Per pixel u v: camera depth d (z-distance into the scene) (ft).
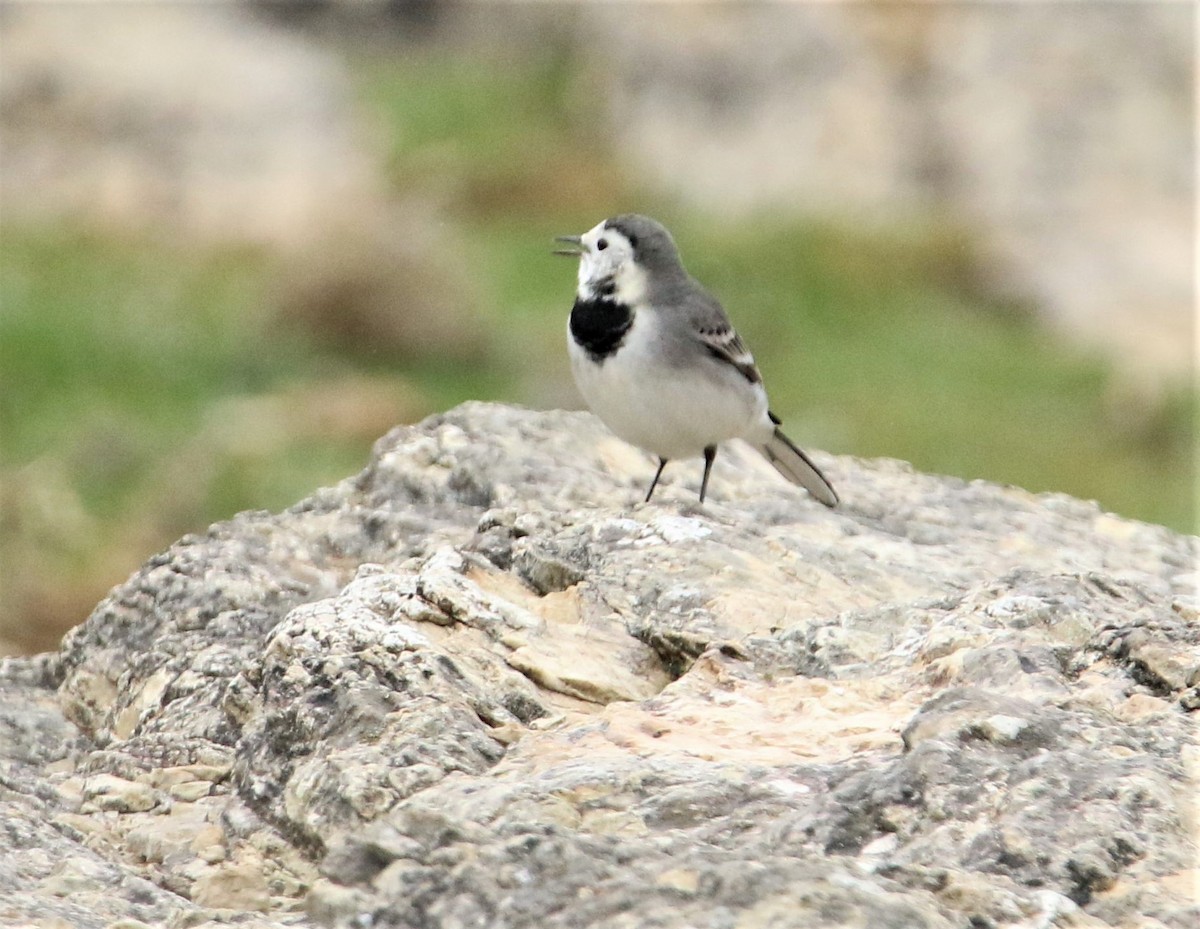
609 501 38.99
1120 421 93.71
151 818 27.04
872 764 24.52
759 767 24.54
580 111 138.72
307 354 98.07
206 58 128.57
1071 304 110.22
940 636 28.48
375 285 99.25
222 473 79.36
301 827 25.22
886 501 42.19
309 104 129.08
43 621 63.21
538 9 157.38
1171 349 105.40
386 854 21.85
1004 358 102.89
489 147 133.80
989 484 44.21
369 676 27.55
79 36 125.59
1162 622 27.71
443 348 99.55
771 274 111.45
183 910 23.63
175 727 29.37
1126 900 21.47
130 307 100.58
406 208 117.80
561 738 26.14
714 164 122.93
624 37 132.57
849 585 32.73
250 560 35.29
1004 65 119.14
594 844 21.62
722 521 35.81
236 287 105.60
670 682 29.14
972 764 23.70
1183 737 24.59
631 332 40.96
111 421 85.20
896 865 21.53
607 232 41.50
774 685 28.02
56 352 92.84
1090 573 31.81
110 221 114.11
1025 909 20.90
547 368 95.55
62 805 27.99
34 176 118.73
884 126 119.85
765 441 42.93
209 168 121.49
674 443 41.83
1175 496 86.12
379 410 88.02
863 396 96.22
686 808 23.56
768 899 20.26
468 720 26.48
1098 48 118.11
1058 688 26.27
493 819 23.36
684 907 20.22
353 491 39.42
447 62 155.63
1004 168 116.98
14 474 78.43
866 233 114.21
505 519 34.71
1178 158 116.67
